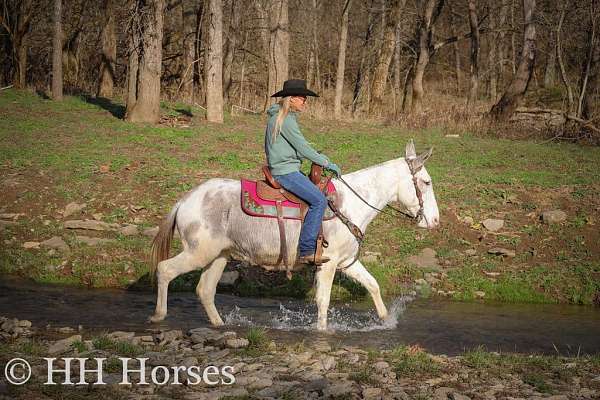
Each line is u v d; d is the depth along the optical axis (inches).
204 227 343.9
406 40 1568.7
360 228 355.6
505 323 399.5
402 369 284.5
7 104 981.8
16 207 569.9
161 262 354.6
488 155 776.3
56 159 682.2
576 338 370.6
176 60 1433.3
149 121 906.7
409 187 364.2
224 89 1272.1
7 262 483.2
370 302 445.7
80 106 1017.5
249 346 309.1
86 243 506.3
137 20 894.4
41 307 391.9
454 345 346.0
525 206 586.9
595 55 1067.9
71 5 1370.6
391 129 967.0
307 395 247.9
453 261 510.3
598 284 475.8
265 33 1531.7
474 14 1305.4
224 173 658.8
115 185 613.3
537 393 262.7
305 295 456.8
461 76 2021.4
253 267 473.1
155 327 352.8
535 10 1171.3
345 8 1067.9
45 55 1406.3
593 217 559.5
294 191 332.2
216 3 928.9
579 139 916.0
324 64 1679.4
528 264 510.0
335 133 889.5
